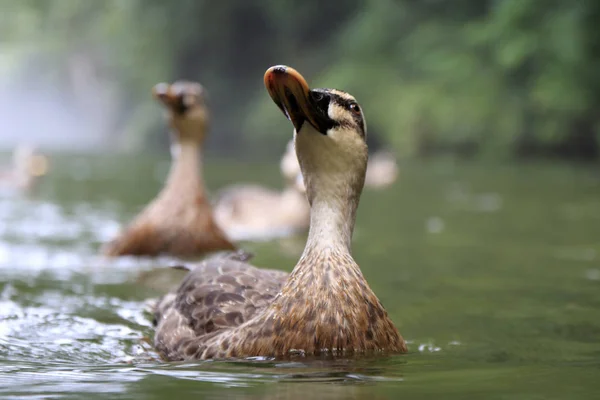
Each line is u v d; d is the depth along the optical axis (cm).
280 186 2189
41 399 389
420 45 3756
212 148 4431
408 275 906
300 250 1095
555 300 762
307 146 500
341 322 477
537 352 550
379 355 487
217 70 4900
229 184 2225
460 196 1895
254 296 547
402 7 4022
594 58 3027
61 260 1002
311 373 440
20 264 970
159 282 859
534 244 1155
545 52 3056
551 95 2986
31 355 536
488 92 3297
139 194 1953
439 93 3438
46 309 712
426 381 428
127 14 5241
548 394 401
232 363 466
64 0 5909
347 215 508
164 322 582
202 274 592
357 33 4094
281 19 4625
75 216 1498
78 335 608
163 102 1027
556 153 3148
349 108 503
